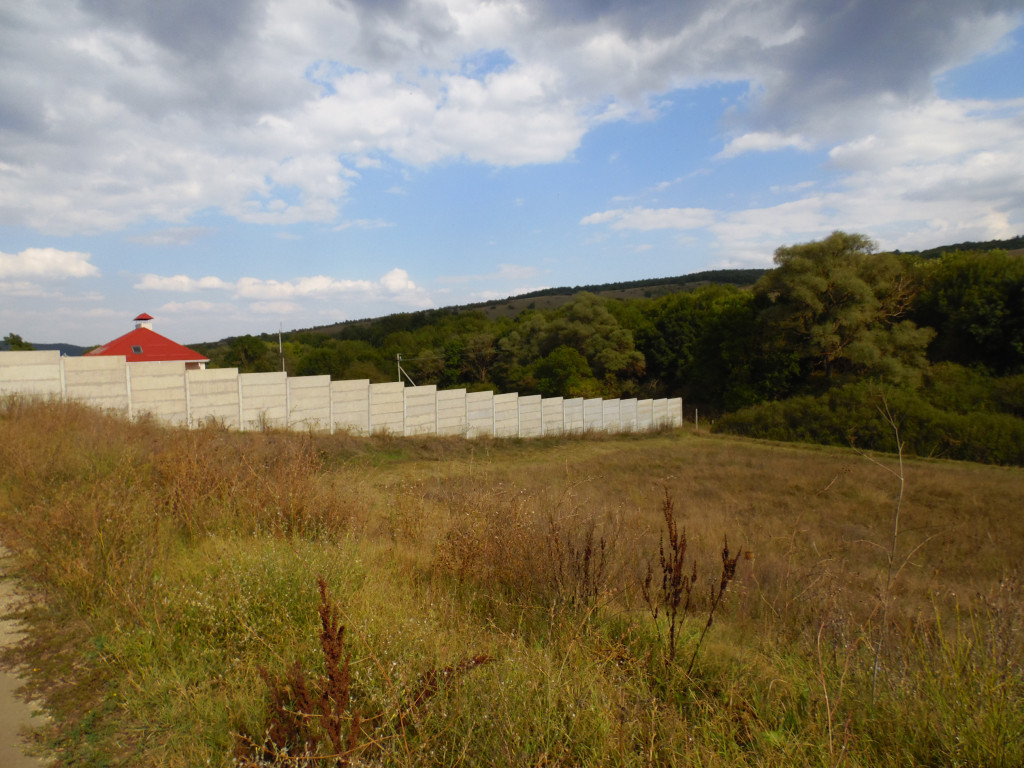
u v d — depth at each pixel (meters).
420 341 74.75
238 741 2.52
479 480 9.21
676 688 3.40
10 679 3.18
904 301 40.53
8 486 6.29
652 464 20.92
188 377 17.81
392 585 4.59
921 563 8.32
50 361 15.14
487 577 4.93
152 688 3.03
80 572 4.12
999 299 36.12
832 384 38.84
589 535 4.89
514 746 2.56
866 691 3.26
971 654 3.26
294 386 20.70
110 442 8.38
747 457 23.47
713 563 6.74
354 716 2.46
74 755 2.58
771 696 3.34
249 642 3.43
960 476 18.44
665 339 59.31
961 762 2.58
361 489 7.76
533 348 63.16
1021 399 28.84
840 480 16.64
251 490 6.34
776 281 42.25
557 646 3.73
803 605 5.02
